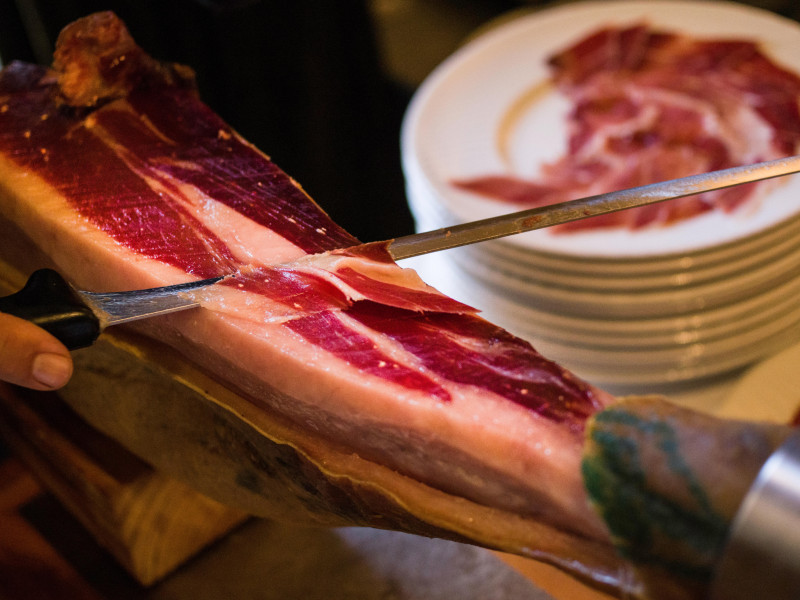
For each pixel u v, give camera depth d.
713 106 1.20
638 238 0.96
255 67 1.19
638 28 1.34
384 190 1.57
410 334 0.61
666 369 1.00
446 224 1.10
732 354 0.99
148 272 0.67
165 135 0.80
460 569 0.84
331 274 0.65
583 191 1.10
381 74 1.42
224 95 1.21
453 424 0.55
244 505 0.76
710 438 0.48
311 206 0.73
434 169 1.15
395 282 0.65
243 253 0.68
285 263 0.67
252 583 0.86
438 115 1.23
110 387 0.78
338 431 0.61
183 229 0.71
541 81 1.28
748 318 0.97
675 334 0.97
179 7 1.12
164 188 0.74
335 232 0.71
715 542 0.46
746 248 0.93
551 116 1.24
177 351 0.68
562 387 0.56
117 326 0.69
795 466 0.40
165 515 0.84
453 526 0.56
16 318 0.56
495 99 1.25
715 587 0.42
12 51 1.27
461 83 1.27
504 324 1.05
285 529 0.91
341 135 1.40
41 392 0.94
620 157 1.15
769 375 0.91
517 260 0.99
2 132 0.80
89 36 0.79
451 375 0.58
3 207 0.75
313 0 1.21
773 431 0.47
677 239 0.95
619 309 0.96
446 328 0.62
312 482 0.62
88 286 0.71
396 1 1.76
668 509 0.48
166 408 0.73
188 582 0.87
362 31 1.32
